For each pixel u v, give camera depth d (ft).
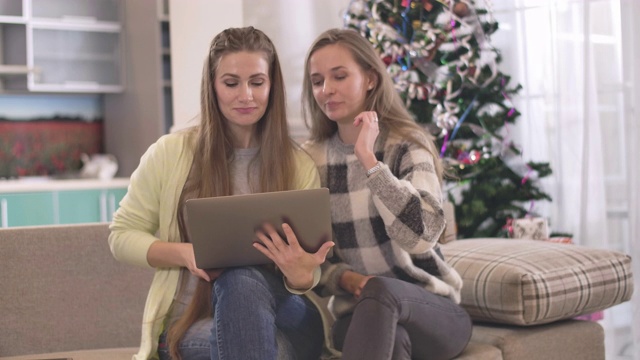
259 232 6.77
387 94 7.96
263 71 7.50
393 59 12.94
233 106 7.45
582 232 13.26
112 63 21.06
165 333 7.44
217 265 6.88
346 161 7.93
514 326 8.89
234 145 7.80
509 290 8.60
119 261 8.32
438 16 13.24
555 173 13.84
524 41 14.12
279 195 6.70
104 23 20.84
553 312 8.68
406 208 7.12
